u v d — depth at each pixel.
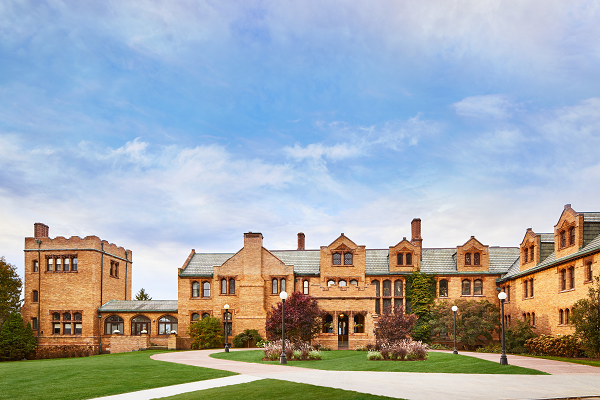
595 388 18.77
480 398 16.59
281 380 21.34
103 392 19.14
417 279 55.22
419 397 16.77
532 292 47.06
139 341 53.53
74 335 58.16
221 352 41.25
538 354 38.03
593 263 34.88
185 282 57.69
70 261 59.75
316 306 46.00
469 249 56.16
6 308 57.91
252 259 56.19
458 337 48.75
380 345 38.00
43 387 20.52
